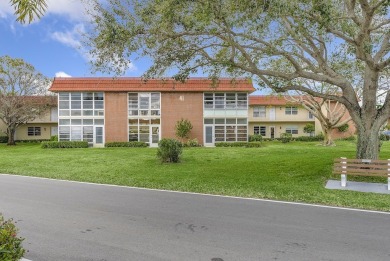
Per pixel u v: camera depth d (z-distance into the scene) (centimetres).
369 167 1073
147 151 2598
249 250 530
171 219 716
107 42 1039
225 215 751
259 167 1536
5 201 903
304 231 631
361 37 1052
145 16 1029
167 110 3444
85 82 3422
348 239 586
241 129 3488
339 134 4634
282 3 841
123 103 3438
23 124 4494
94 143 3431
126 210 798
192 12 983
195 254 513
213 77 1483
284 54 1184
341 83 1280
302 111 4825
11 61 3616
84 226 662
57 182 1247
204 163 1736
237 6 897
